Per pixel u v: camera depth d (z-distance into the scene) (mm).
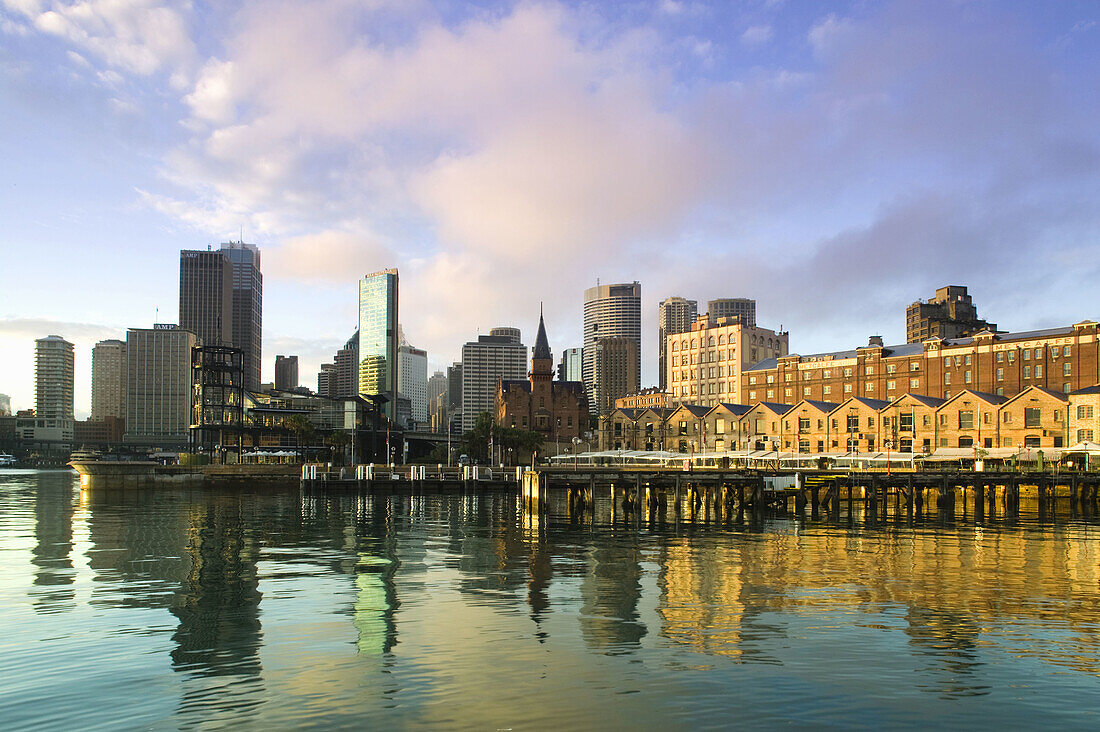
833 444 143750
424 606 32719
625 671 23656
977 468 105750
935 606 32656
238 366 174125
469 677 23094
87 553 49344
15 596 34844
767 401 169375
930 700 21391
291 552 50094
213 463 168875
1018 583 38312
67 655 25312
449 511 86562
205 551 50500
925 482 89750
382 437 198000
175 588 36875
